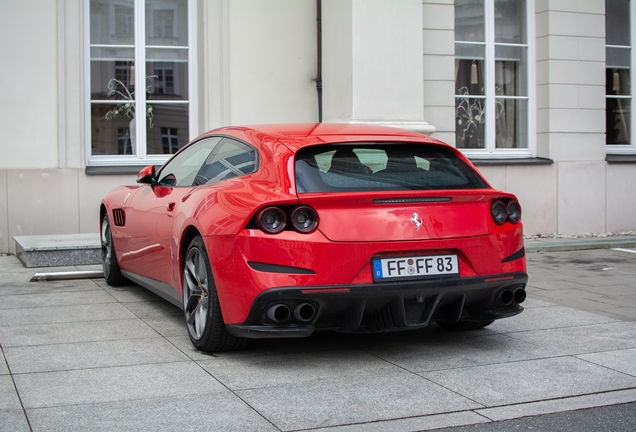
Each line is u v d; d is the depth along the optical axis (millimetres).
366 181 4047
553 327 5121
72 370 3949
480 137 10703
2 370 3938
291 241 3779
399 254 3938
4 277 6945
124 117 9383
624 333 4949
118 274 6434
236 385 3721
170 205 4902
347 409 3387
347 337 4766
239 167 4387
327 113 9641
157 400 3477
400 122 9164
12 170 8586
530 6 10742
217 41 9414
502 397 3594
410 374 3949
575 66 10656
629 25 11570
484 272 4137
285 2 9688
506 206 4289
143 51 9406
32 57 8648
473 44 10625
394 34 9117
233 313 3939
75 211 8820
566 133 10641
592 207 10789
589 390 3719
